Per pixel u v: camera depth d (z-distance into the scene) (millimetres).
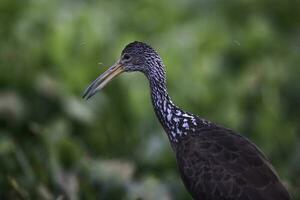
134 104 18078
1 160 15750
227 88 18531
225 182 12703
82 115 17891
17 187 15234
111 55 18656
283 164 17625
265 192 12531
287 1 21688
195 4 21125
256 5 21453
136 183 15859
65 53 18750
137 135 17906
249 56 19609
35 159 15961
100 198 15703
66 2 20812
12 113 17547
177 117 13594
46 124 17719
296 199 16031
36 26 19438
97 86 14203
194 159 13008
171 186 16375
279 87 19094
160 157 17094
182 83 18344
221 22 20531
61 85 18078
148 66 14094
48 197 15414
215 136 13117
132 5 21062
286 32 21562
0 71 18156
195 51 19000
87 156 16578
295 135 18422
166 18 20594
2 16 20047
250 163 12750
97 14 19734
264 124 18156
